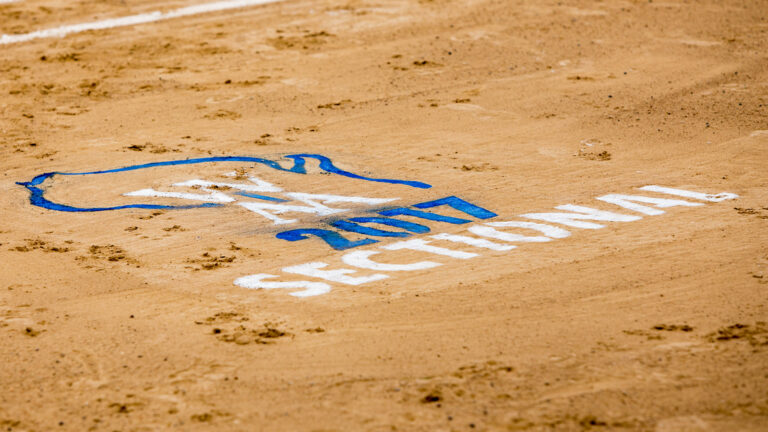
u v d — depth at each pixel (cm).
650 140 1708
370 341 911
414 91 2069
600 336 905
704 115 1856
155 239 1238
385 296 1028
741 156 1588
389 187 1455
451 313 975
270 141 1736
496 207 1348
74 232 1271
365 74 2191
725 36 2438
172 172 1547
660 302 988
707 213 1297
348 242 1212
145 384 828
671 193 1398
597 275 1074
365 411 767
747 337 889
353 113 1920
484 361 857
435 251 1171
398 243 1205
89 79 2150
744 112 1862
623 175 1497
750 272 1067
